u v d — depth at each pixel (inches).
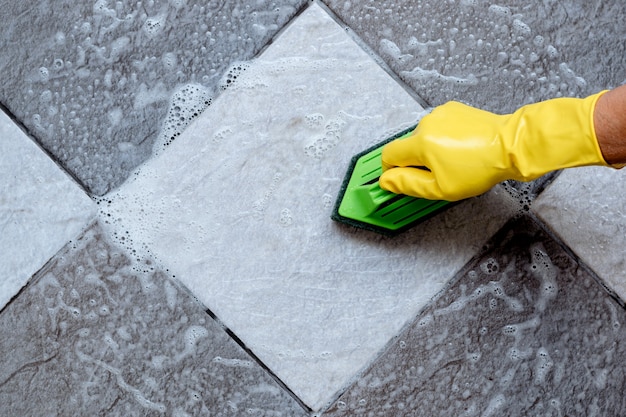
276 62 44.3
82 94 44.3
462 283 44.3
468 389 44.3
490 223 44.2
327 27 44.4
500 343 44.3
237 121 44.3
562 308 44.3
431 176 40.9
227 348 44.3
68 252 44.2
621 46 44.4
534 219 44.2
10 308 44.2
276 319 44.3
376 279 44.2
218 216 44.3
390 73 44.4
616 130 37.3
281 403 44.3
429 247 44.2
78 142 44.3
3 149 44.3
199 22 44.5
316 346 44.2
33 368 44.3
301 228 44.2
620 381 44.3
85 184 44.3
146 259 44.3
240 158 44.3
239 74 44.3
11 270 44.2
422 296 44.3
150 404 44.3
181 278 44.3
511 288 44.3
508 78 44.4
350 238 44.2
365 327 44.2
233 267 44.3
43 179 44.3
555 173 44.1
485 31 44.5
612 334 44.3
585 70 44.4
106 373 44.3
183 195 44.3
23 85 44.3
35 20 44.4
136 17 44.5
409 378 44.3
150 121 44.3
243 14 44.5
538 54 44.5
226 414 44.3
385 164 42.3
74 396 44.3
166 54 44.4
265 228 44.2
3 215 44.2
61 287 44.3
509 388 44.3
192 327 44.3
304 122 44.3
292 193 44.2
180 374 44.3
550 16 44.5
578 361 44.3
